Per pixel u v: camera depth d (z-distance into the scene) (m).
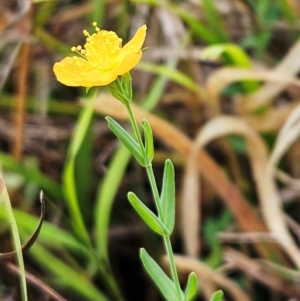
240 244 0.35
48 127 0.40
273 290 0.34
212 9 0.36
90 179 0.36
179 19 0.40
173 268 0.24
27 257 0.35
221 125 0.34
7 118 0.40
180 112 0.41
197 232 0.34
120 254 0.38
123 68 0.22
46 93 0.41
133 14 0.42
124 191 0.39
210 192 0.38
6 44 0.40
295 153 0.37
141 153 0.23
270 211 0.33
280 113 0.36
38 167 0.39
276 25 0.39
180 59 0.39
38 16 0.38
